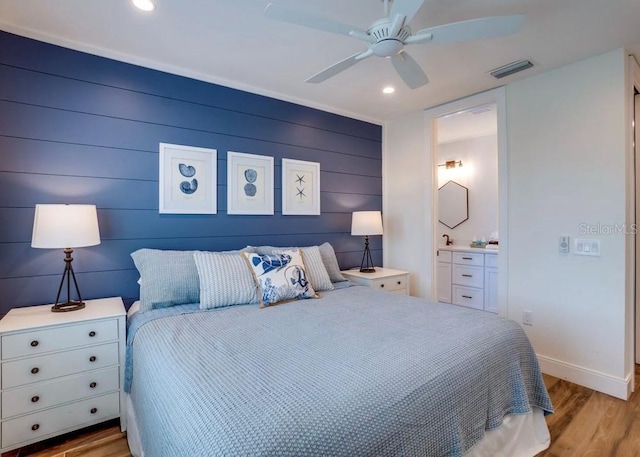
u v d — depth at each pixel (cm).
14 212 202
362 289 265
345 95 309
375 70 257
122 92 233
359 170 371
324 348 142
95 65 224
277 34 206
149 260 222
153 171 246
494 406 144
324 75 192
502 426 151
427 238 348
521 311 276
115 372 192
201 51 228
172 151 253
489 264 408
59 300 215
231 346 146
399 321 179
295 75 266
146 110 243
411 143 365
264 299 215
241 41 215
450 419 122
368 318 185
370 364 126
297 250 258
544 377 257
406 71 189
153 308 208
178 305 216
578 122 243
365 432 97
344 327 170
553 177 257
